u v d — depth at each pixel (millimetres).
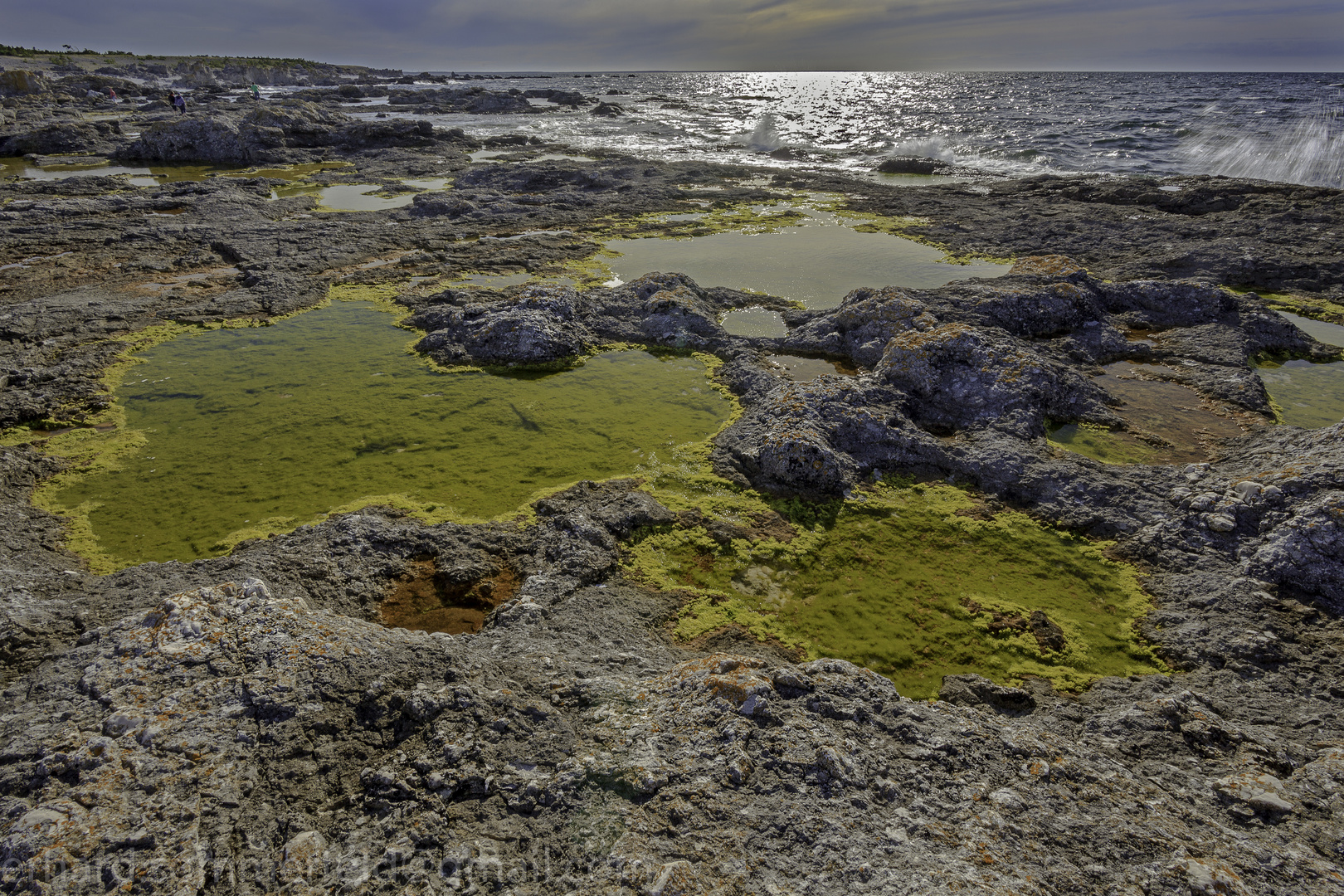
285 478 8141
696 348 11852
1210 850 3428
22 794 3494
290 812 3586
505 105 56500
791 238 18906
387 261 16891
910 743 4188
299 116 34156
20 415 9281
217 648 4512
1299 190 19188
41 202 20047
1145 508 7305
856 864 3277
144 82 77250
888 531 7324
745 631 5941
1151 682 5363
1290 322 12633
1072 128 39594
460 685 4340
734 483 8016
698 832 3439
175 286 14836
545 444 8922
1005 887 3152
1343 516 6074
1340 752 4168
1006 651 5828
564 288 13008
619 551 6855
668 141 40500
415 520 7309
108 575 6008
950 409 9570
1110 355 11461
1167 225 17641
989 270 15867
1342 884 3232
